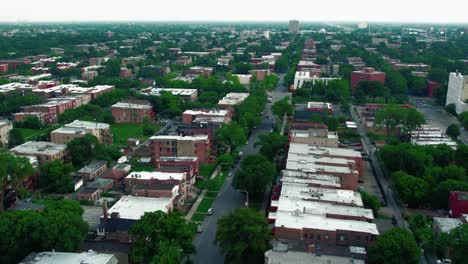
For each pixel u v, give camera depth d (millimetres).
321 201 166000
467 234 136000
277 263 125188
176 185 191625
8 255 136500
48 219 140625
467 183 192625
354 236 141875
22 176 194500
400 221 180125
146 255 138000
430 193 193125
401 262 130375
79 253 133500
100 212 184375
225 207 192375
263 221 142375
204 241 163000
